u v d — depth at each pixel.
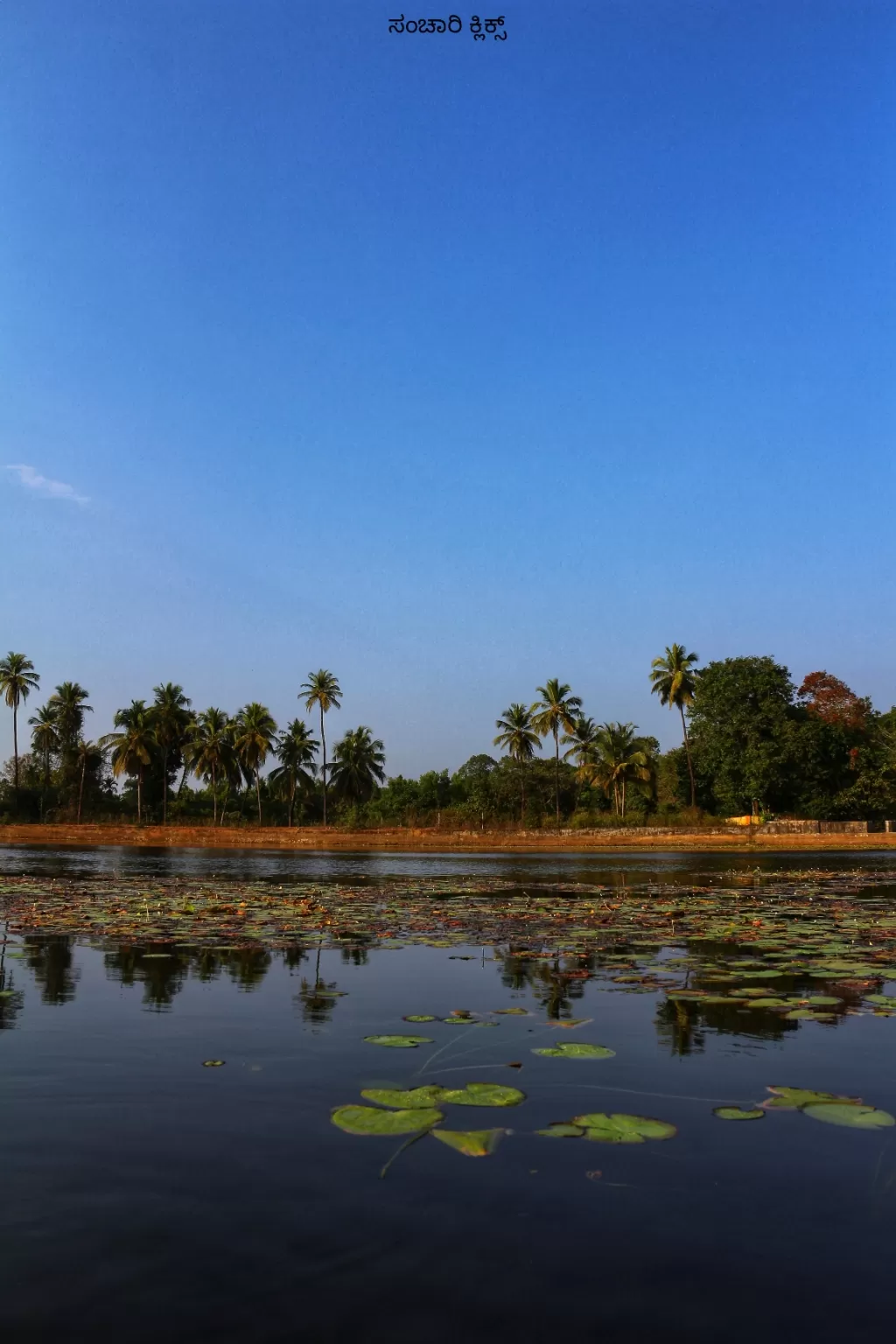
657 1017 6.27
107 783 88.00
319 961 8.80
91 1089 4.55
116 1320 2.55
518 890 19.34
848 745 59.78
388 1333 2.49
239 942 10.07
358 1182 3.45
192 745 75.50
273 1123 4.08
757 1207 3.27
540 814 71.00
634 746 66.56
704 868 31.22
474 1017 6.23
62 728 81.50
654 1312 2.61
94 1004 6.66
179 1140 3.86
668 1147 3.81
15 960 8.78
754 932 11.11
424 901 15.91
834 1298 2.68
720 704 58.41
